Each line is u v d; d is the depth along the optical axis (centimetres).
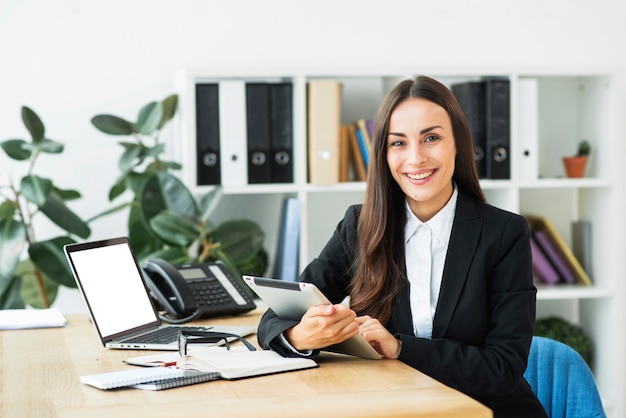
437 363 193
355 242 220
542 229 406
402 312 210
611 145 391
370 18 402
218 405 155
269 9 394
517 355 197
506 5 413
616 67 384
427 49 408
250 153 362
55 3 376
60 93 378
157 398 161
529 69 378
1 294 346
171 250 346
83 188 383
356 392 164
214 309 259
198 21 388
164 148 374
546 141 420
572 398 229
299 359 187
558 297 382
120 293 228
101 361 199
